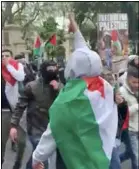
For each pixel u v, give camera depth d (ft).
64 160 12.65
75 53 13.06
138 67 20.74
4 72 24.91
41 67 20.01
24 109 20.29
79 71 12.90
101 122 12.72
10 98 24.47
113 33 50.16
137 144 21.62
